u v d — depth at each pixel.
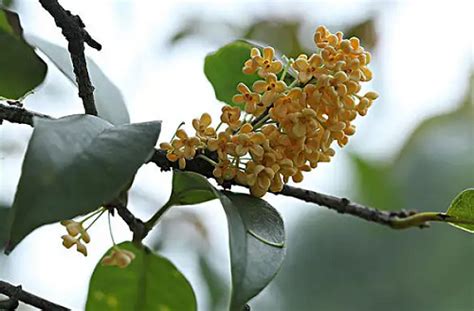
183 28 1.25
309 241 1.47
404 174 1.41
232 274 0.82
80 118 0.83
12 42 0.87
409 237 1.48
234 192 0.86
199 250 1.13
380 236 1.48
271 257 0.83
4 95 0.88
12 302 0.88
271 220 0.85
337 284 1.46
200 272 1.13
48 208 0.81
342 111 0.85
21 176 0.81
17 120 0.87
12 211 0.80
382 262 1.47
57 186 0.81
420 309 1.45
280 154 0.86
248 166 0.86
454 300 1.45
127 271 0.89
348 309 1.45
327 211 1.48
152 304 0.89
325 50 0.86
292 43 1.21
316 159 0.86
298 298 1.44
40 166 0.81
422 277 1.47
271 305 1.43
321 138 0.86
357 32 1.24
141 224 0.87
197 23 1.25
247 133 0.85
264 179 0.85
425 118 1.29
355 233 1.48
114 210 0.87
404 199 1.41
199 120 0.86
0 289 0.88
